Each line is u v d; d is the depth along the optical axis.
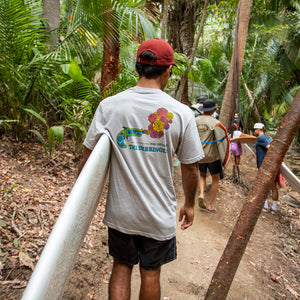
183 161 1.35
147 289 1.39
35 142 4.52
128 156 1.27
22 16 3.90
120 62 5.02
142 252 1.40
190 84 11.30
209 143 3.72
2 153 3.85
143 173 1.26
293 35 10.59
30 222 2.54
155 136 1.26
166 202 1.33
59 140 3.71
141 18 3.51
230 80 6.16
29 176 3.51
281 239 3.85
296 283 2.90
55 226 0.87
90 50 4.75
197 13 9.03
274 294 2.63
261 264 3.11
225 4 7.97
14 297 1.72
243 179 5.92
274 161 1.52
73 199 0.97
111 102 1.32
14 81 3.96
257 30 9.35
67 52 4.27
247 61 10.95
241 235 1.54
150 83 1.33
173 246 1.46
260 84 12.35
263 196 1.53
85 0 3.64
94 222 3.00
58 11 5.48
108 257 2.49
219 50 12.95
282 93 12.80
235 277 2.73
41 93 4.75
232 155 5.59
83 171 1.07
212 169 3.89
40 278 0.70
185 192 1.47
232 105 5.80
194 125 1.33
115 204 1.31
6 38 4.02
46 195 3.17
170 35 8.86
